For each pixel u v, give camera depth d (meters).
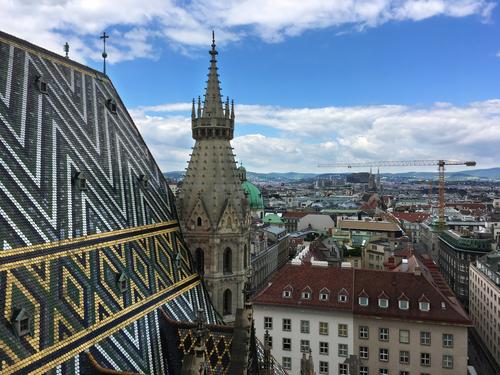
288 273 101.06
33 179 39.59
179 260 57.12
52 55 52.78
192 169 64.62
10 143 39.25
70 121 50.09
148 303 46.12
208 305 59.84
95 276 40.81
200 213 62.19
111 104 61.47
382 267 153.62
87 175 47.84
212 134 64.62
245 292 50.44
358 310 91.56
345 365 92.62
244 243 64.94
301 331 94.88
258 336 96.69
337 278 98.25
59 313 34.72
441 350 87.75
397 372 90.00
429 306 89.12
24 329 31.08
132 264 47.34
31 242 35.66
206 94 66.31
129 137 62.88
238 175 66.81
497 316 129.00
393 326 90.25
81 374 33.75
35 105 45.28
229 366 42.62
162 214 59.94
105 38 66.69
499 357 126.00
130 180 56.62
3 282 31.52
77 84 55.94
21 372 29.28
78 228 41.94
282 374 61.91
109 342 38.06
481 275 148.25
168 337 45.44
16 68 45.19
